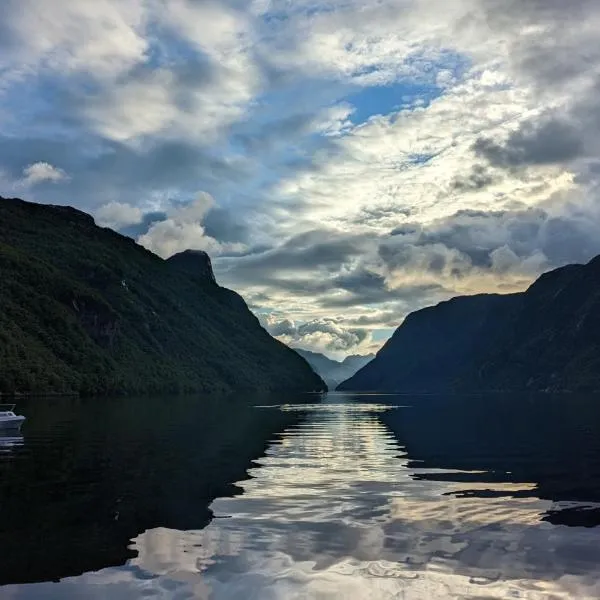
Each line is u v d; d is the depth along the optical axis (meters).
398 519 16.48
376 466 27.36
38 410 80.56
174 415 73.31
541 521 16.20
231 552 13.34
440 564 12.43
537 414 78.50
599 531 15.11
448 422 61.56
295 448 35.41
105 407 93.56
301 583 11.36
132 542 14.15
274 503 18.70
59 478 23.52
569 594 10.72
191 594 10.85
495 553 13.18
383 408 103.19
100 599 10.66
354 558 12.85
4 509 17.73
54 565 12.48
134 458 29.91
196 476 24.17
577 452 32.91
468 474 24.89
